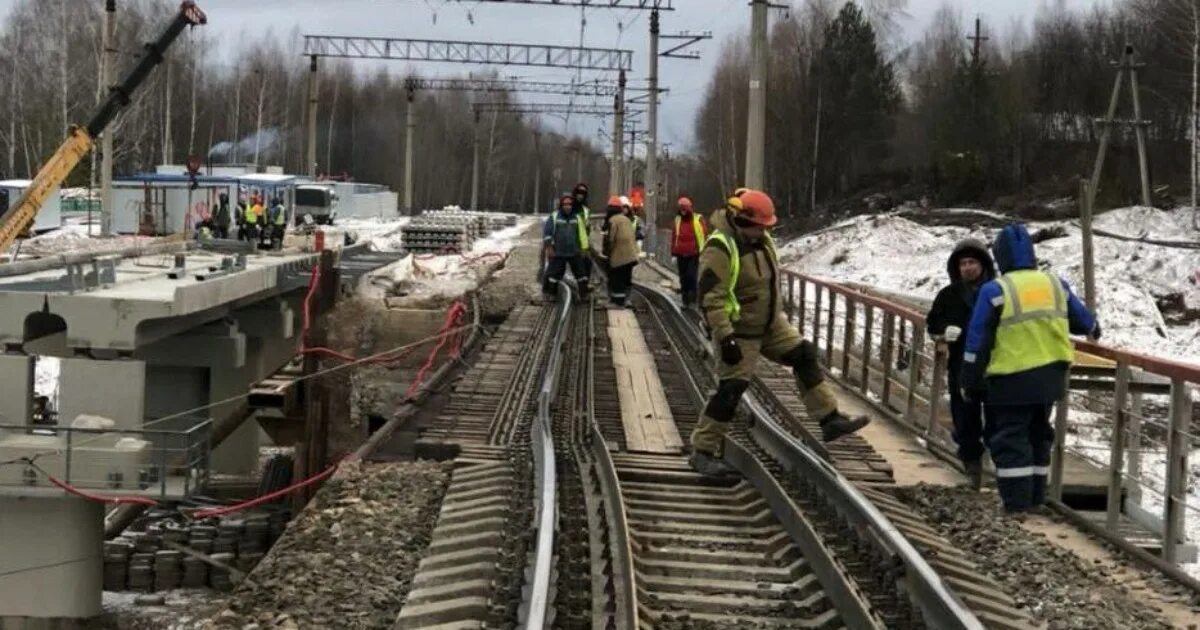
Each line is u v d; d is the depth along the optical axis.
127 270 21.53
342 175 112.31
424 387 15.59
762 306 9.52
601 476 9.70
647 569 7.54
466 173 128.00
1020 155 67.56
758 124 21.28
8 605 15.15
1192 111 54.75
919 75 86.88
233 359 21.34
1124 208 52.06
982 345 8.95
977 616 6.44
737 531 8.46
